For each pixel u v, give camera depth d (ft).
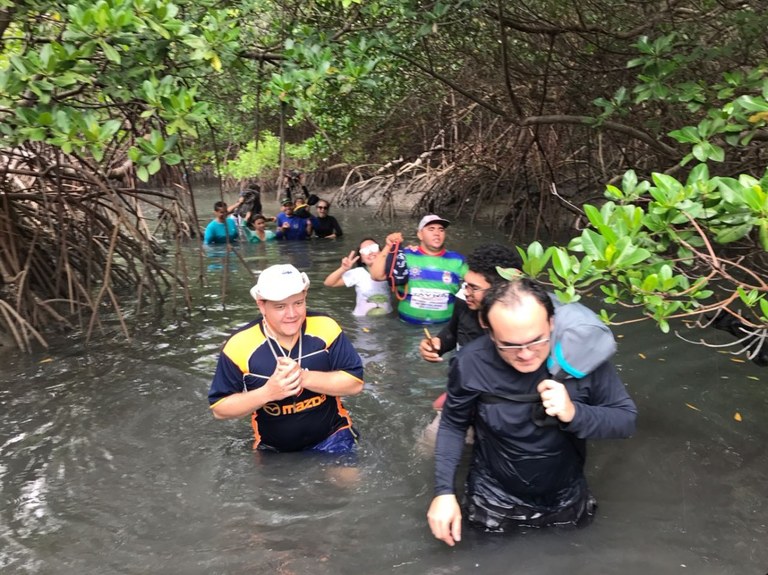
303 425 9.55
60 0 11.49
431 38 21.59
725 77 10.91
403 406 11.53
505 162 36.09
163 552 7.56
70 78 10.24
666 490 8.45
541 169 31.42
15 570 7.30
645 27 16.19
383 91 22.47
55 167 16.90
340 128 25.38
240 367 9.03
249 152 54.34
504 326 6.41
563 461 7.27
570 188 32.30
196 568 7.25
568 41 20.74
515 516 7.63
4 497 8.86
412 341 15.17
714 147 9.23
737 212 6.82
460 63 25.36
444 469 7.34
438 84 27.63
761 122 9.23
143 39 11.47
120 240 20.97
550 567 7.04
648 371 12.39
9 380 13.34
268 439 9.76
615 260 6.77
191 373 13.44
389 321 16.79
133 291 21.09
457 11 16.57
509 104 30.50
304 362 9.18
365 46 15.24
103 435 10.71
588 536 7.53
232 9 16.84
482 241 29.48
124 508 8.52
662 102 17.29
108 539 7.84
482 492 7.74
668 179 7.30
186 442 10.38
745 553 7.13
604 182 28.55
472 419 7.54
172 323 17.24
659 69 12.51
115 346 15.42
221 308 18.54
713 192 7.27
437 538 7.48
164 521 8.20
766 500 8.09
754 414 10.36
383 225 37.09
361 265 18.53
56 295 18.24
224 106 22.80
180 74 13.10
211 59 11.72
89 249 19.54
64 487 9.10
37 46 13.52
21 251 17.90
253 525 8.05
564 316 6.91
